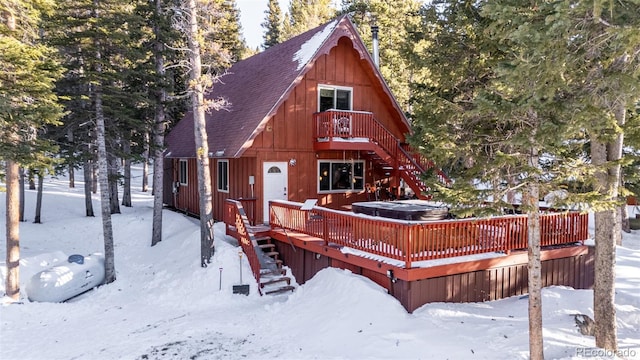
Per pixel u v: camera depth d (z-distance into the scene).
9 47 9.52
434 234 8.92
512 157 6.66
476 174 7.75
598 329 7.55
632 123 6.64
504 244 9.84
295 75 14.60
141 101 14.92
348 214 10.27
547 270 10.92
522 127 7.14
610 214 7.51
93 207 24.08
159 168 17.16
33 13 11.33
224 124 16.95
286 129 15.03
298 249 12.28
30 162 10.18
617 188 7.27
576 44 5.84
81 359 7.93
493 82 6.95
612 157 7.46
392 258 9.05
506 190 7.07
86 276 12.39
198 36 12.59
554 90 5.77
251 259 12.25
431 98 8.22
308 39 16.83
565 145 6.83
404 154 15.38
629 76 5.48
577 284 11.48
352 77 16.28
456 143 8.01
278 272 12.25
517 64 5.86
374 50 17.88
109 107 13.74
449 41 9.45
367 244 9.79
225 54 14.30
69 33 13.08
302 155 15.43
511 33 5.77
